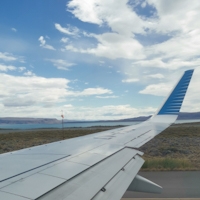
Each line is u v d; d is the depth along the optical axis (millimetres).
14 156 3590
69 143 4996
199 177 9703
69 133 46375
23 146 24047
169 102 8070
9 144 26141
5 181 2332
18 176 2516
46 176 2549
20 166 2951
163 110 8250
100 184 2629
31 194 2016
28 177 2486
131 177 3186
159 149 19031
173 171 10844
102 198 2320
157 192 3740
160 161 12258
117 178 2980
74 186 2402
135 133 6141
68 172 2779
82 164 3211
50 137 37219
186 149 18953
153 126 6961
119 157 3932
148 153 17734
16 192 2029
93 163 3326
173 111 7891
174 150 18438
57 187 2273
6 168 2846
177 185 8641
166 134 36219
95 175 2875
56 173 2689
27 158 3441
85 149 4266
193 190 8031
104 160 3602
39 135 42188
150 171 10906
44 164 3084
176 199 7176
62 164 3125
